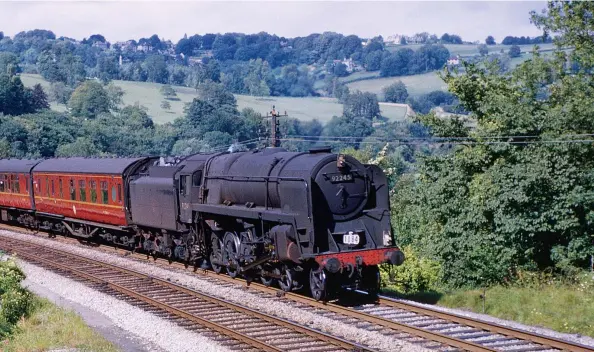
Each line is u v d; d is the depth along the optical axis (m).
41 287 20.95
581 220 23.55
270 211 18.34
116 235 29.02
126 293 19.16
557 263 23.41
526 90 29.62
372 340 13.70
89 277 21.66
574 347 12.58
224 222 21.09
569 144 23.38
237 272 20.25
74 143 77.69
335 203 17.64
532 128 25.59
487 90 29.33
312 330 14.05
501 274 22.08
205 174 22.14
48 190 33.06
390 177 47.03
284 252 17.31
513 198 22.80
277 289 18.52
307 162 17.80
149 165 26.78
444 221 25.30
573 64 30.86
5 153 70.56
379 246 18.09
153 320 16.03
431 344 13.32
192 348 13.70
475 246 22.73
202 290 19.61
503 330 13.88
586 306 16.62
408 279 20.70
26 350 14.22
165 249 24.73
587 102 25.72
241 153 21.53
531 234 22.92
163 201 24.02
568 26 30.88
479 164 26.33
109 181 27.56
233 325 15.18
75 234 31.44
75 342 14.51
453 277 22.89
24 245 30.56
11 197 37.25
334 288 18.55
